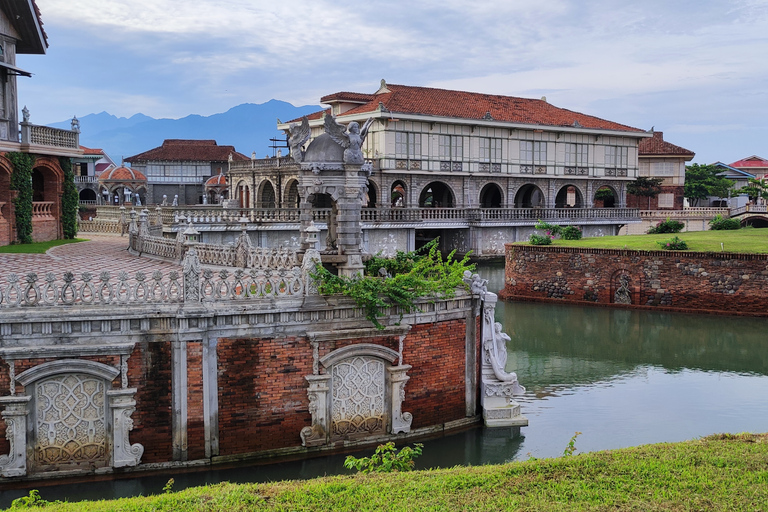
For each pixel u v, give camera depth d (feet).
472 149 234.38
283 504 36.94
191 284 55.52
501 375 68.80
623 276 149.18
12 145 116.98
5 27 116.16
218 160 353.51
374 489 38.75
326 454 58.85
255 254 82.07
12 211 120.06
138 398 54.60
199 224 167.32
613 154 266.98
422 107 224.94
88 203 293.02
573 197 344.08
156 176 347.97
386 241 211.00
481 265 216.13
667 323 131.34
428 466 58.54
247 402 57.16
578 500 36.40
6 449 52.34
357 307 60.39
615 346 113.50
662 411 77.82
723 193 338.54
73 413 53.47
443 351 65.26
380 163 218.18
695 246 154.20
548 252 158.61
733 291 137.80
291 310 57.67
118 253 110.63
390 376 61.62
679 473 40.01
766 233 197.77
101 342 53.36
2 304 52.19
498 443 64.90
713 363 102.01
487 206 267.18
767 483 38.22
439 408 65.36
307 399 58.85
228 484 41.98
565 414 76.13
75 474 53.62
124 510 36.65
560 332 124.57
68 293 63.05
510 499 36.70
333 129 66.23
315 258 59.52
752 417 75.87
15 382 51.78
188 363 55.21
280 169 228.22
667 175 315.37
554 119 255.50
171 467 55.36
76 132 135.74
